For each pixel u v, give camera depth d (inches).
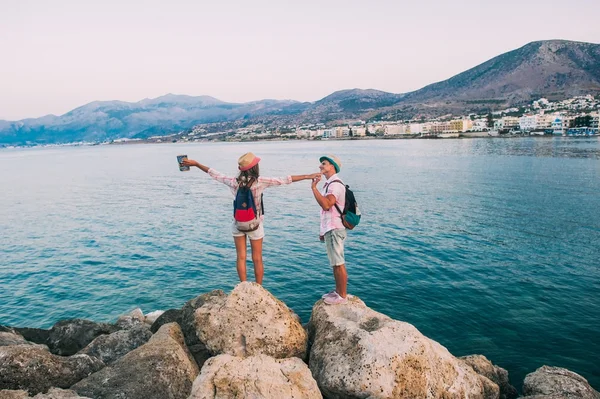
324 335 286.2
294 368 244.8
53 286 828.6
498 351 522.9
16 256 1054.4
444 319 616.4
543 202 1546.5
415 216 1355.8
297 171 3075.8
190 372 275.3
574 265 847.7
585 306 648.4
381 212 1434.5
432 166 3129.9
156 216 1533.0
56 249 1112.2
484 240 1048.8
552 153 3809.1
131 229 1323.8
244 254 323.0
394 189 1990.7
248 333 276.7
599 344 531.5
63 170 4264.3
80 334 398.0
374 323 293.9
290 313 306.7
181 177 3147.1
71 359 292.0
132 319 450.0
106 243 1155.3
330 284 770.8
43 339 401.4
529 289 723.4
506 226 1193.4
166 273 876.6
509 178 2255.2
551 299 679.1
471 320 611.2
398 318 623.2
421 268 844.6
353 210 306.2
